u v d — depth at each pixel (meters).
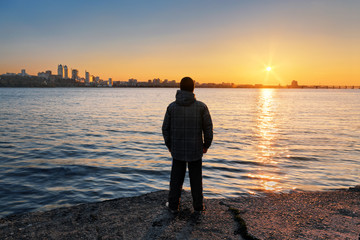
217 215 3.38
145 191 6.14
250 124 21.95
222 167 8.27
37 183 6.54
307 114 33.22
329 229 3.02
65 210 3.68
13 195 5.70
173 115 3.20
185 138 3.17
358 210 3.66
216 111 37.97
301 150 11.16
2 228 3.12
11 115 27.02
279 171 7.80
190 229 2.96
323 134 16.19
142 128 18.44
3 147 11.12
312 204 3.91
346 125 21.34
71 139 13.50
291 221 3.25
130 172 7.71
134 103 56.28
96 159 9.27
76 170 7.77
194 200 3.42
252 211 3.56
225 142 13.25
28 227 3.14
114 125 20.06
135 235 2.84
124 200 4.01
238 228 3.01
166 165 8.61
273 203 3.94
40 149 10.82
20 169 7.77
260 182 6.73
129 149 11.23
